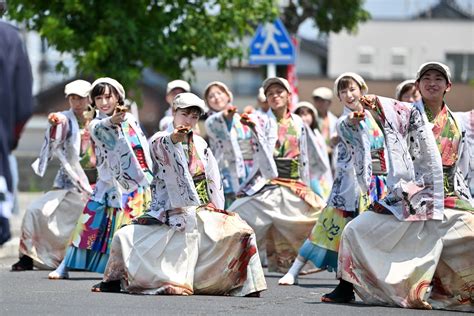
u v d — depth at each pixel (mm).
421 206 15359
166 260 16547
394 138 15508
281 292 17781
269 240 21281
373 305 15609
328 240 18984
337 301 16047
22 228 21359
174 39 27562
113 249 16812
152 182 16859
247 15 28438
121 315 14117
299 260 19281
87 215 18844
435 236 15406
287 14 39156
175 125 17000
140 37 27094
